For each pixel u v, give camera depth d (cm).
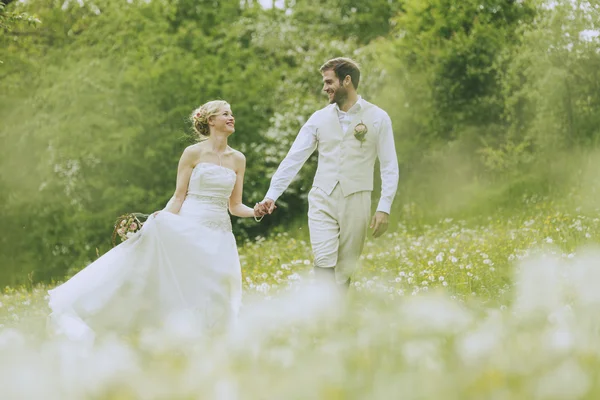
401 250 1163
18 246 2478
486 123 2097
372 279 856
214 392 254
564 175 1752
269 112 2683
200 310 663
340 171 733
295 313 375
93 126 2408
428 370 270
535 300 364
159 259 668
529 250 848
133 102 2438
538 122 1880
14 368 285
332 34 3428
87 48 2533
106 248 2408
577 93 1795
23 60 2488
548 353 283
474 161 2069
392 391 243
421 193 2052
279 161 2472
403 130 2178
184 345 346
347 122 739
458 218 1738
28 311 921
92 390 270
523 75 1983
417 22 2231
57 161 2455
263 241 1709
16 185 2483
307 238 1752
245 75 2602
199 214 683
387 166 740
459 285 779
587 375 247
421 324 349
